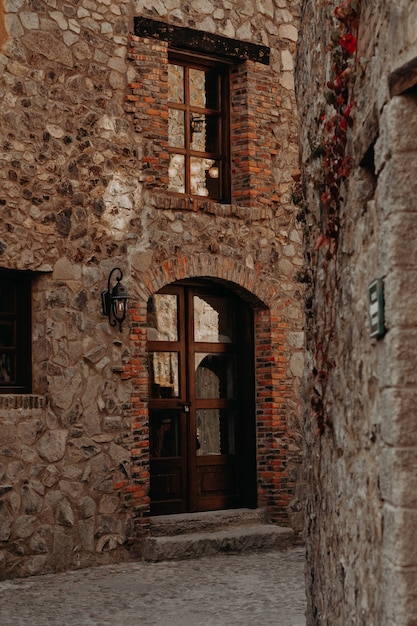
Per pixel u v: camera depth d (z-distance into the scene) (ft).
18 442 32.40
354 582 14.66
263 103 39.81
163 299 38.06
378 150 12.27
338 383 16.43
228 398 39.83
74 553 33.45
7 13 33.06
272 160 40.06
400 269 11.50
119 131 35.86
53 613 26.86
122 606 27.66
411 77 11.09
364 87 13.71
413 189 11.50
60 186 34.06
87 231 34.71
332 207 16.76
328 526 17.88
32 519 32.50
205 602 27.99
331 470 17.46
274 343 39.40
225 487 39.34
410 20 11.14
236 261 38.50
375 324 12.34
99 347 34.73
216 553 35.70
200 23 38.06
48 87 33.96
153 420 37.60
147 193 36.40
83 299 34.45
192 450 38.37
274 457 39.09
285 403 39.55
